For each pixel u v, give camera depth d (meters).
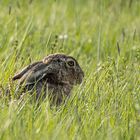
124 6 37.44
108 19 33.22
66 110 17.97
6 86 19.09
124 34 27.31
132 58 24.52
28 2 33.78
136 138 16.69
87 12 35.53
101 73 21.06
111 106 18.44
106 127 16.91
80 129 16.64
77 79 19.61
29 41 25.77
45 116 17.12
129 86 20.03
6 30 26.39
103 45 26.50
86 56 25.97
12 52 22.42
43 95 18.53
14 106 17.31
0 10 32.09
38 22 30.95
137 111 18.28
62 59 19.08
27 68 18.61
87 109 18.11
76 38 28.80
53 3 37.22
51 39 26.58
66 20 33.16
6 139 15.55
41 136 15.63
